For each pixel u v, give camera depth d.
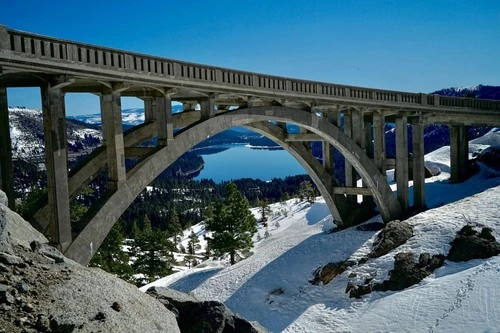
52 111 10.08
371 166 23.98
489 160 37.28
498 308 15.48
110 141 11.64
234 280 25.00
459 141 35.25
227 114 15.66
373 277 20.11
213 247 33.19
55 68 9.73
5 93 10.10
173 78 12.98
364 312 18.22
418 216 24.34
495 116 33.50
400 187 26.31
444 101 28.20
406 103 25.09
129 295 7.46
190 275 29.28
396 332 16.22
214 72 14.66
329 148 27.00
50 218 10.17
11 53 8.86
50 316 5.87
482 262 18.86
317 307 19.80
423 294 17.78
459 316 15.77
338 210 27.67
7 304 5.84
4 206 7.09
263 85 17.03
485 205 23.53
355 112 23.34
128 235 79.94
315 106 20.70
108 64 11.02
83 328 5.86
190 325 9.20
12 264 6.74
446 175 39.72
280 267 24.33
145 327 6.66
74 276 7.18
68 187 11.02
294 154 25.05
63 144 10.35
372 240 23.45
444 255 20.03
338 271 21.66
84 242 10.56
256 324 10.31
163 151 12.95
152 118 15.19
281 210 72.88
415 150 26.91
